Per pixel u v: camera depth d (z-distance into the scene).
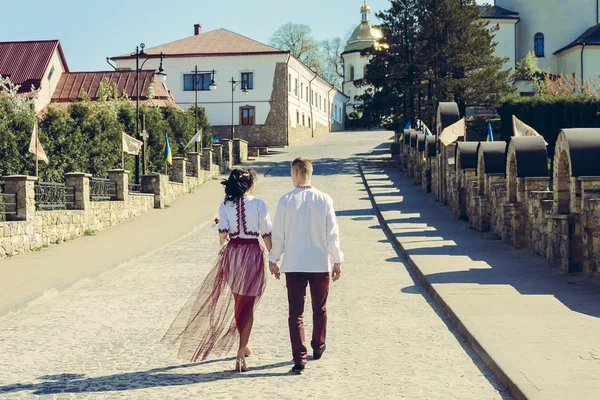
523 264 14.15
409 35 45.31
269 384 6.93
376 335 8.95
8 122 25.00
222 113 62.12
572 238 12.96
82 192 21.94
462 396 6.45
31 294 11.77
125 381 7.10
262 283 7.57
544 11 59.69
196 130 43.44
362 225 22.72
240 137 62.19
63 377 7.27
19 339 9.07
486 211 19.94
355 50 97.75
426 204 27.55
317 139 70.31
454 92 42.97
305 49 94.69
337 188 34.41
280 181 38.00
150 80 54.22
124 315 10.53
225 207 7.71
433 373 7.22
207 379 7.14
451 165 25.59
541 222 15.09
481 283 11.93
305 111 71.06
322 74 102.88
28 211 18.11
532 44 60.16
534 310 9.68
